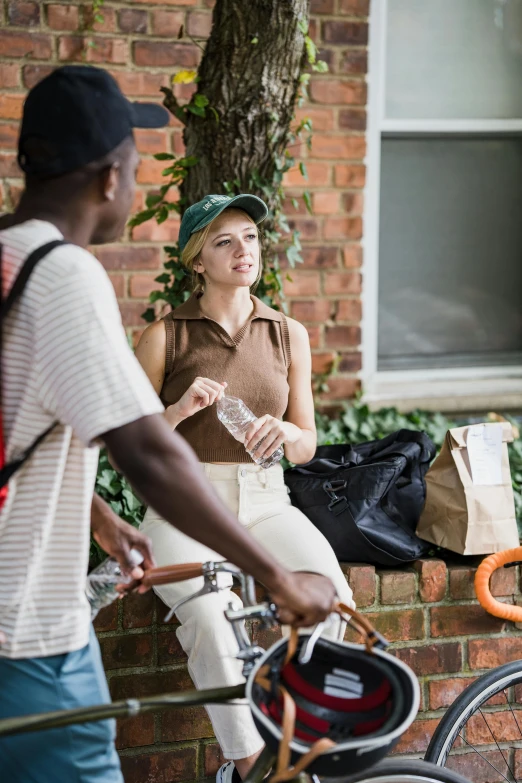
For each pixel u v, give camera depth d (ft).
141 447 4.94
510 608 9.94
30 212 5.48
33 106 5.36
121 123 5.41
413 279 14.66
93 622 9.21
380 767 6.41
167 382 9.50
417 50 13.98
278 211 11.33
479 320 14.99
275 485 9.48
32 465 5.24
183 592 8.32
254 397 9.46
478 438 10.07
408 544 10.02
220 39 10.50
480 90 14.32
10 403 5.15
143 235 13.25
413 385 14.52
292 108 10.85
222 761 9.71
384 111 14.02
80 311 4.99
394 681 5.38
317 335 14.02
